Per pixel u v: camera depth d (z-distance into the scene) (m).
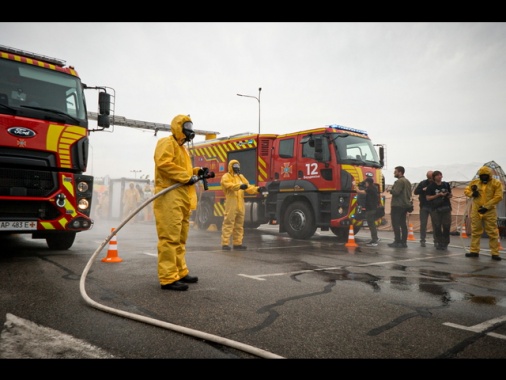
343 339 2.55
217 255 6.49
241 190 7.49
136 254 6.43
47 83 5.98
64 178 5.80
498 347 2.46
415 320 3.01
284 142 10.48
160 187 4.01
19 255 5.95
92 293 3.63
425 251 8.01
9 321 2.78
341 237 10.78
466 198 13.11
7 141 5.25
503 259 6.90
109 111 6.75
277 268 5.29
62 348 2.32
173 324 2.79
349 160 9.12
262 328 2.74
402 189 8.58
